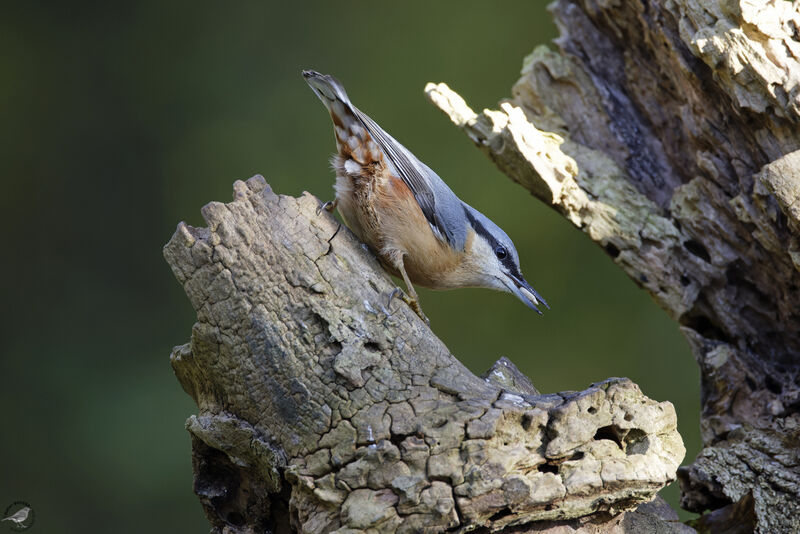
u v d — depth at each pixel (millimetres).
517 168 7453
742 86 6180
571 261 13758
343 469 5344
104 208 15469
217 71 15984
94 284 15172
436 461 5215
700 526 6492
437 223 7371
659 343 13133
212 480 6078
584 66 8078
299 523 5590
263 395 5645
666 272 7238
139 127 15750
